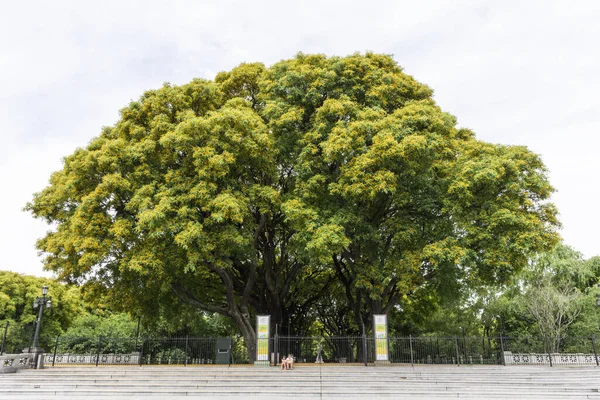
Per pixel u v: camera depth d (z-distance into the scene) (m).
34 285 41.34
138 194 19.53
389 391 15.05
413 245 22.47
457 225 21.28
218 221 18.89
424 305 31.92
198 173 19.92
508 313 35.47
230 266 22.05
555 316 31.41
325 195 22.12
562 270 33.50
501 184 21.48
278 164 24.42
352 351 26.02
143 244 20.34
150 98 22.69
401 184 21.42
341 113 21.55
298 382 15.83
